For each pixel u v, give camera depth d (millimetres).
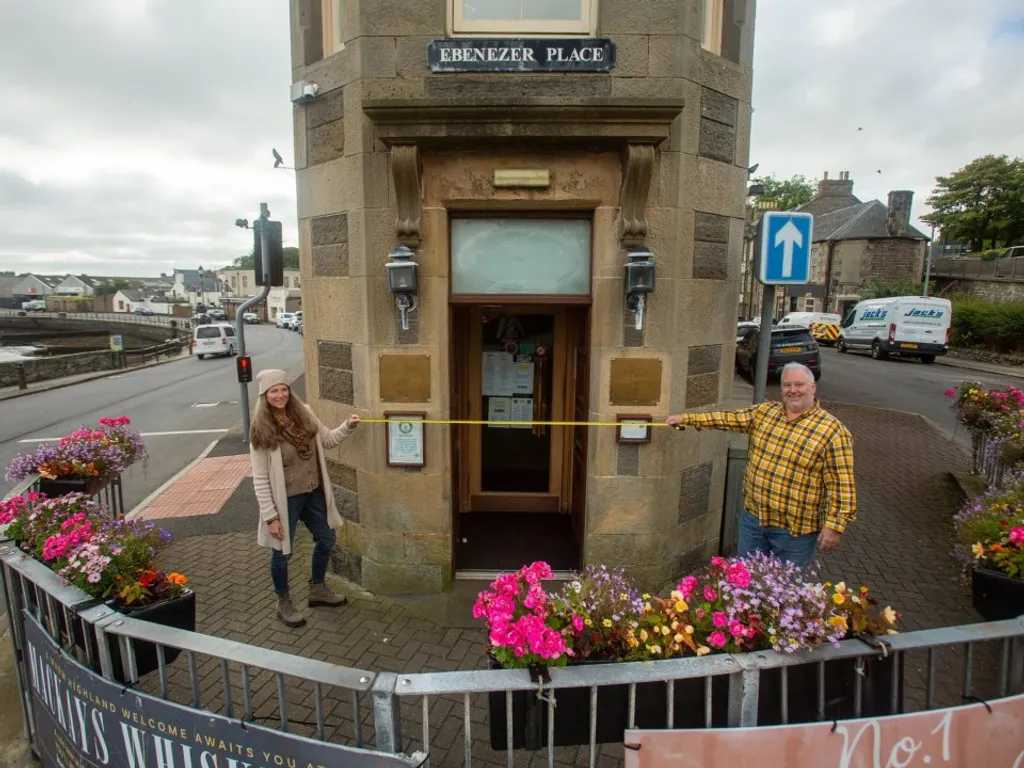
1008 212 34531
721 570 2541
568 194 3902
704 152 4086
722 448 4754
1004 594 3131
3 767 2855
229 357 30297
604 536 4266
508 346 5602
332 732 3002
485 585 4469
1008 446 5676
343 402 4422
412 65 3811
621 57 3791
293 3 4375
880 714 2336
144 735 2211
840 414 11633
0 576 3396
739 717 2102
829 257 36031
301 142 4418
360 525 4418
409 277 3818
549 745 2033
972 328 24438
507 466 5773
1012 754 2223
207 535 5637
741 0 4188
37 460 4707
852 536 5453
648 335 4055
